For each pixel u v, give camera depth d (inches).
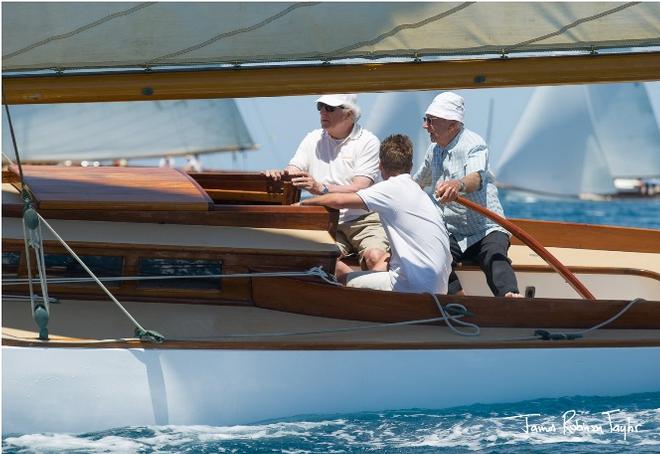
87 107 2635.3
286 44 726.5
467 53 754.8
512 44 750.5
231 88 729.6
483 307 745.6
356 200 767.1
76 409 656.4
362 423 690.8
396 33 731.4
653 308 761.6
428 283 768.3
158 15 703.1
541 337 729.0
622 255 1036.5
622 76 758.5
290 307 762.8
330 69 737.0
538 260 976.3
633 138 4549.7
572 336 730.8
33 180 848.9
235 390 674.2
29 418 653.9
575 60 756.0
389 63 740.0
